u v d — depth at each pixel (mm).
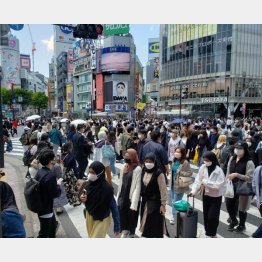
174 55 66562
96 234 4223
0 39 7102
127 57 73688
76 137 9695
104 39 76438
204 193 5266
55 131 12914
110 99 74812
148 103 100250
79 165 9703
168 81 68812
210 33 57500
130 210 5062
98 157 8758
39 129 13125
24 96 74875
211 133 12000
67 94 100688
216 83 57062
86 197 4234
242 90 55656
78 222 6500
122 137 10930
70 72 102375
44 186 4332
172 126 13281
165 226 5418
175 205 5074
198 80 60438
